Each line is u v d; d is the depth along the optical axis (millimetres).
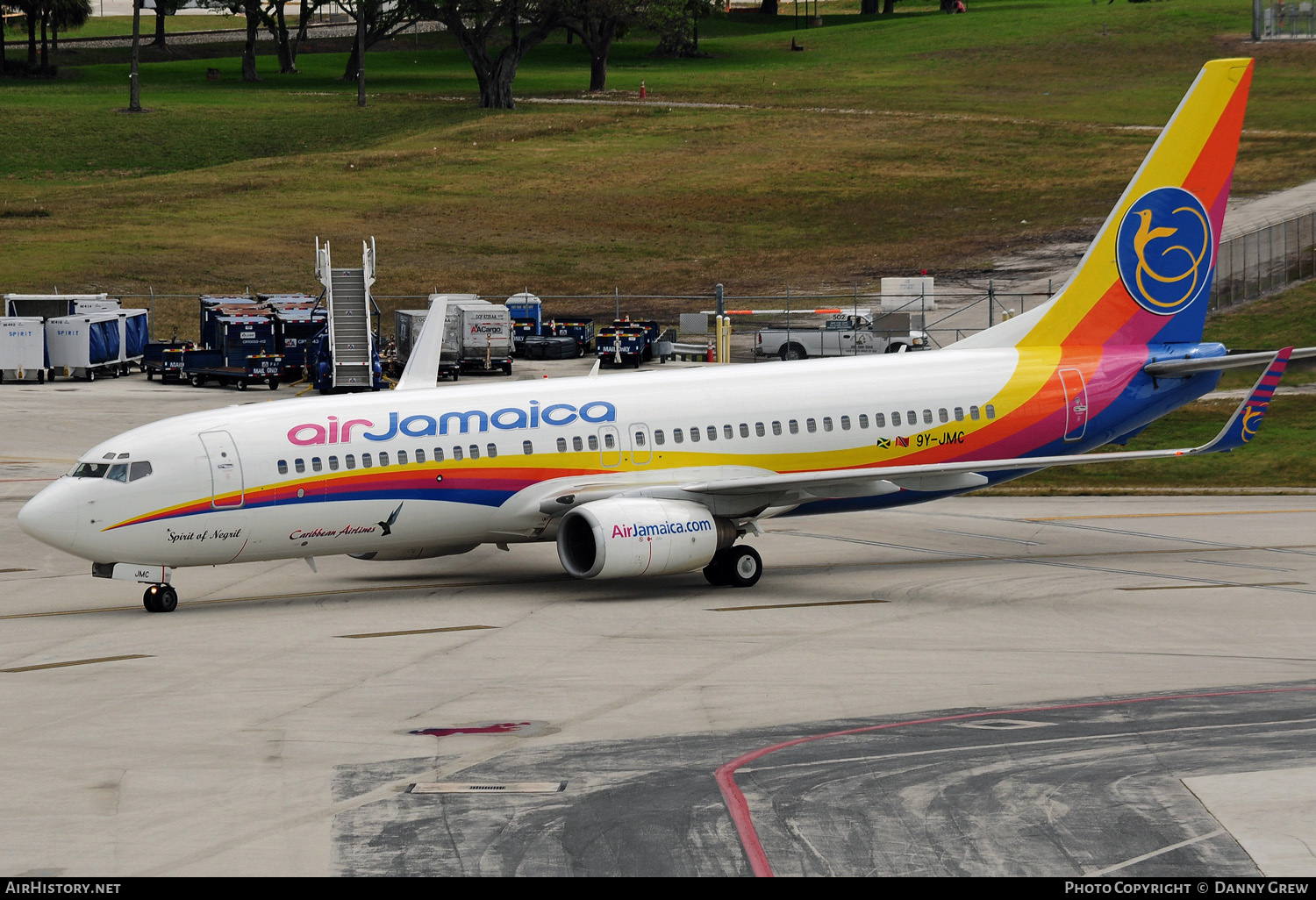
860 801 73938
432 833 69938
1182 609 126188
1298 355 142500
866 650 110125
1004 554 157000
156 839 69688
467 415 136125
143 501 125250
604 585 141625
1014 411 151875
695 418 142625
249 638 116875
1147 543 163250
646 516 131750
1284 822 70062
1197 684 98750
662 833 69625
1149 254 157375
